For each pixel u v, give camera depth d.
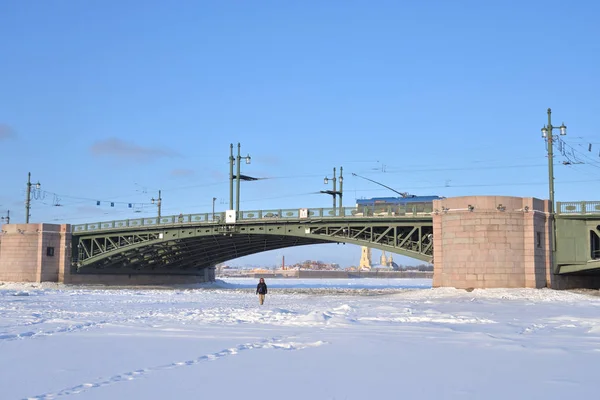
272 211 70.69
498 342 19.44
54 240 86.94
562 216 57.91
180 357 16.59
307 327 24.75
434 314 31.73
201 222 74.56
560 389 12.38
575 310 36.22
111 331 23.42
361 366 15.09
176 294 62.66
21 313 33.78
